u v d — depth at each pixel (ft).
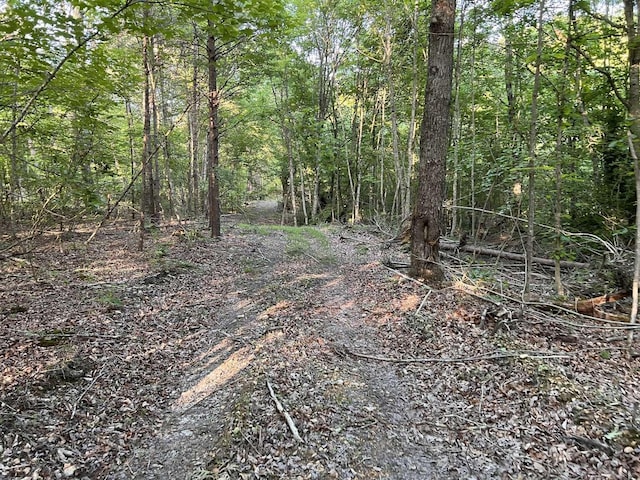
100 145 28.84
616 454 11.77
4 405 12.82
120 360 17.43
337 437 13.17
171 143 63.46
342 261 38.86
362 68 73.97
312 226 74.23
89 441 12.62
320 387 15.97
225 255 39.27
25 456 11.31
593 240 26.89
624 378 15.38
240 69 46.34
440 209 26.61
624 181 28.89
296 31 65.98
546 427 13.19
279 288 29.04
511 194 37.04
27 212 27.35
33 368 15.16
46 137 23.99
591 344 18.13
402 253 39.93
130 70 25.71
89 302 23.04
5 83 14.08
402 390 16.21
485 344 18.51
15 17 11.76
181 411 14.89
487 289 23.79
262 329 21.72
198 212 72.84
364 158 79.77
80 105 18.58
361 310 24.79
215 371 17.63
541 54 22.26
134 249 38.58
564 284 26.94
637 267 17.70
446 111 25.50
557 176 23.35
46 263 31.09
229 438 12.94
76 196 20.54
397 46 57.00
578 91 22.80
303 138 78.28
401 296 25.05
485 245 40.04
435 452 12.69
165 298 25.82
